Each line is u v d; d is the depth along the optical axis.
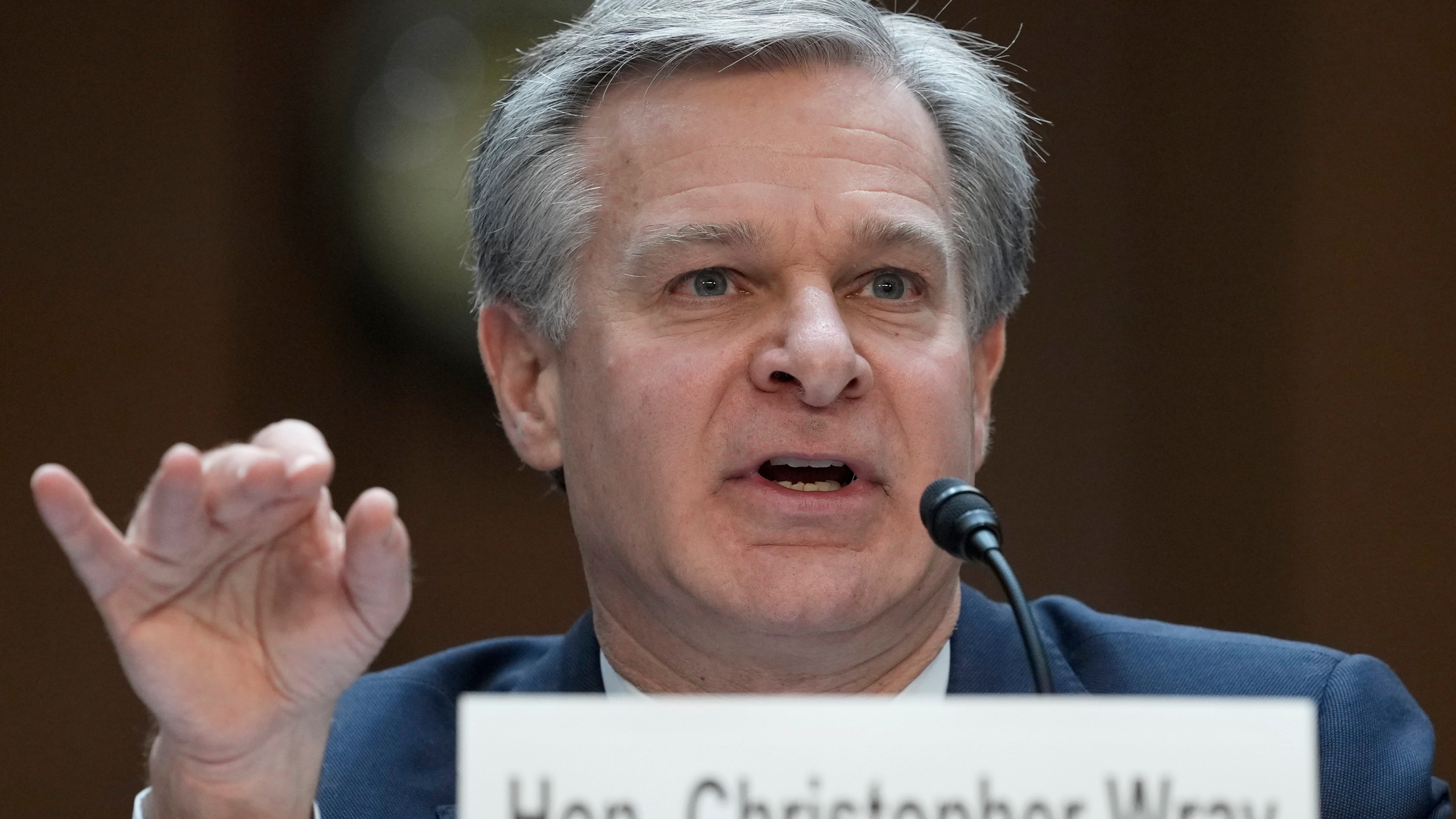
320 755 2.99
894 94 3.81
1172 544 10.12
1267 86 10.13
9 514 10.02
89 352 10.17
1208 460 10.12
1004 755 2.17
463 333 10.21
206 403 10.19
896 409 3.56
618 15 3.87
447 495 10.29
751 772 2.16
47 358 10.14
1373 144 10.02
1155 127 10.27
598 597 3.95
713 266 3.60
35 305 10.16
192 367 10.20
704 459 3.51
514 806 2.15
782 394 3.49
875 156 3.68
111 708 9.99
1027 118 4.44
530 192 3.91
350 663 2.87
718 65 3.70
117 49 10.23
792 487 3.68
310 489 2.61
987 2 10.27
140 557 2.76
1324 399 10.00
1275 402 10.06
